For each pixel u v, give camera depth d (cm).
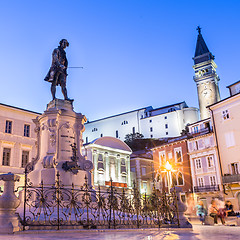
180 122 8025
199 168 3481
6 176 699
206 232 829
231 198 3033
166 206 1038
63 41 1503
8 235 624
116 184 3881
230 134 3150
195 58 8619
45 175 1165
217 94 8100
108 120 9631
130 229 845
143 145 7944
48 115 1301
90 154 3769
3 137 3005
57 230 728
